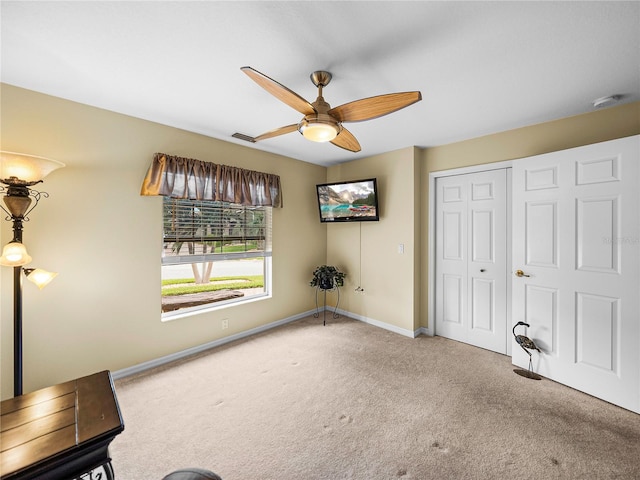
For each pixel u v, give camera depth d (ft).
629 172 6.07
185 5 3.95
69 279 6.80
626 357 6.13
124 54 5.09
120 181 7.55
